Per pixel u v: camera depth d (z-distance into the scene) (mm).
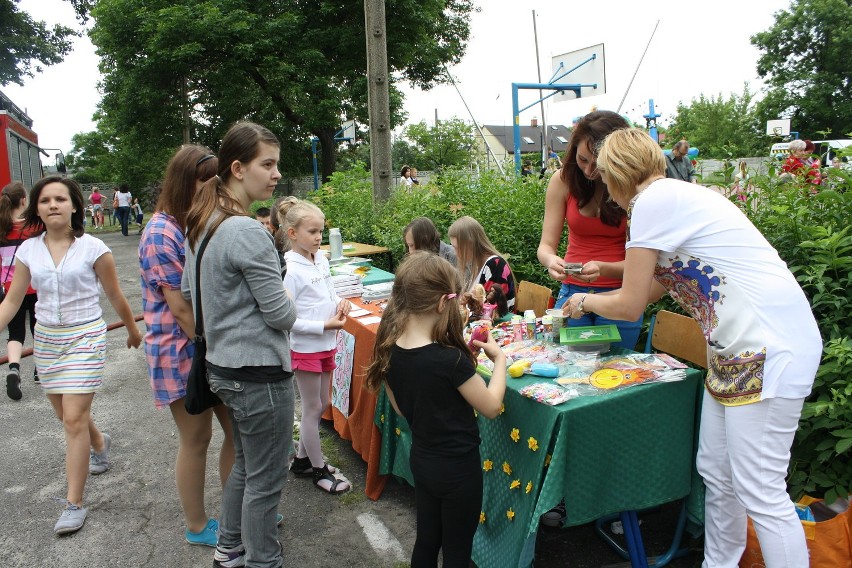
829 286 2449
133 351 6141
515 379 2406
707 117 30109
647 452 2293
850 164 2811
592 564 2566
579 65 11609
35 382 5270
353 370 3490
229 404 2242
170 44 17734
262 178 2242
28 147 11984
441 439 2037
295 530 2943
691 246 1926
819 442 2363
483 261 3484
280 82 18469
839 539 2051
